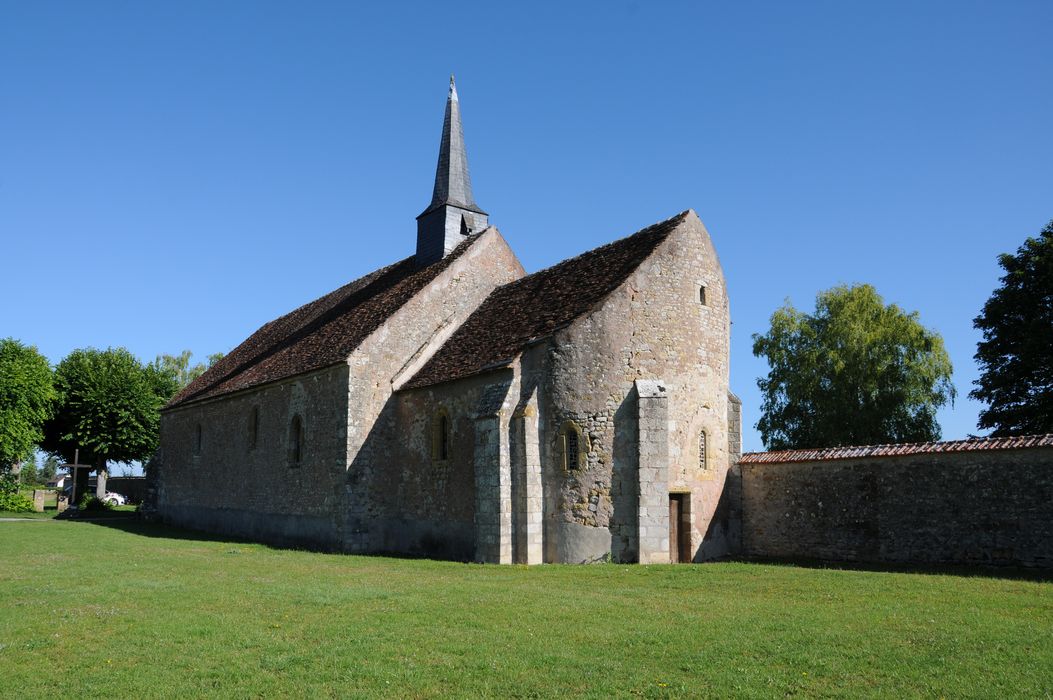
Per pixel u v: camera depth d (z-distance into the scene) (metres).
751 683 7.44
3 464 44.50
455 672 7.86
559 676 7.72
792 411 38.34
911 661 8.02
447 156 28.22
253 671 8.00
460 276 25.08
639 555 17.41
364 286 31.00
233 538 26.78
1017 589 12.45
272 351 31.20
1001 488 15.70
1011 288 29.30
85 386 49.47
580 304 19.48
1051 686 7.20
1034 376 28.41
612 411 18.31
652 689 7.33
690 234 20.36
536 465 18.36
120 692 7.42
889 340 35.75
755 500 20.23
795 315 39.56
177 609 11.14
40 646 9.08
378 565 17.28
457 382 20.64
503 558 17.94
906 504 17.14
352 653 8.58
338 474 21.95
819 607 11.06
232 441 29.34
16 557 18.73
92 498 43.44
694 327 19.89
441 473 20.77
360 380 22.31
